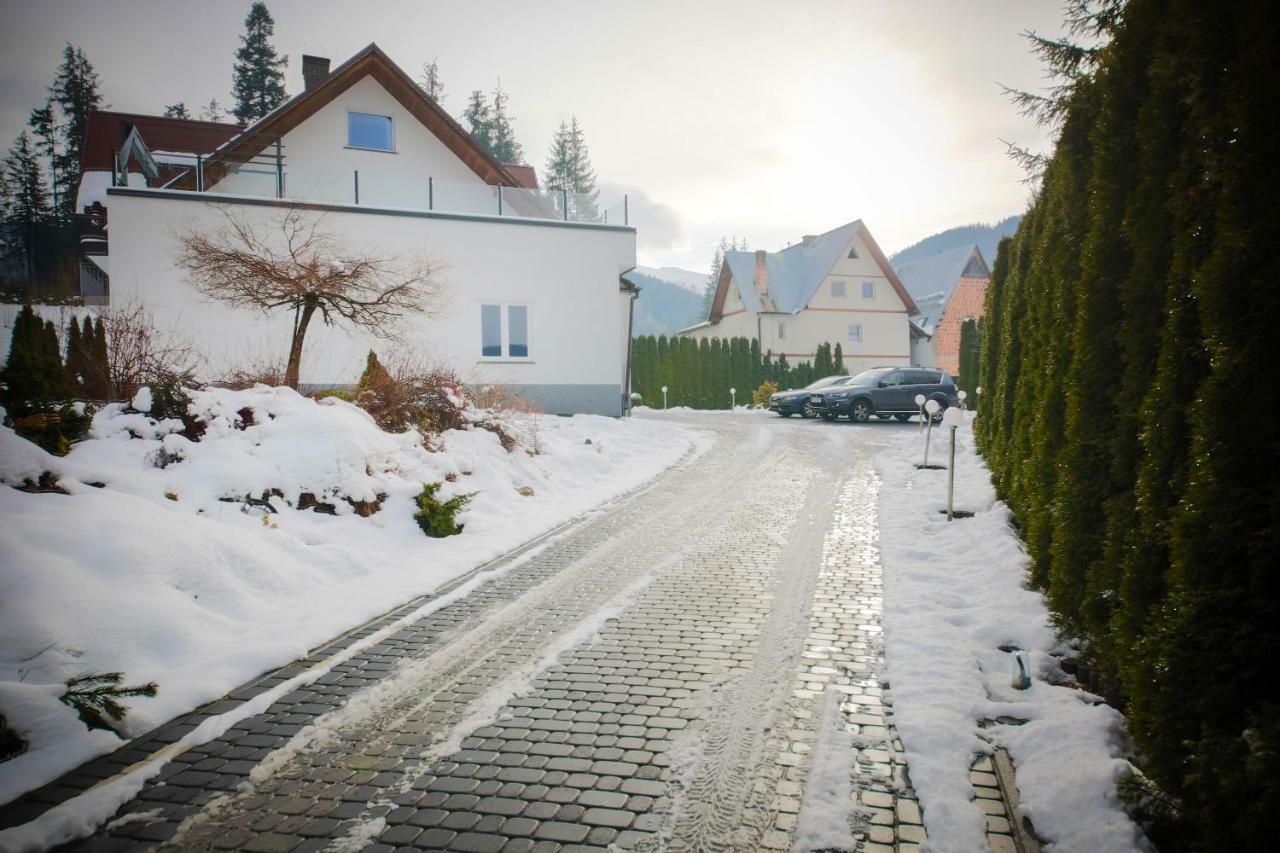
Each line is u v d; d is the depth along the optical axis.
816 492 10.96
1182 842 2.84
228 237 14.16
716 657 4.96
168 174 17.70
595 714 4.15
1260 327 2.50
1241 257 2.54
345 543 7.52
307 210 15.83
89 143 27.16
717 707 4.21
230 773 3.59
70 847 3.01
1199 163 3.05
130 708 4.11
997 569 6.52
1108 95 4.21
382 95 20.17
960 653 4.84
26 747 3.73
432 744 3.85
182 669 4.69
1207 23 2.88
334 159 19.86
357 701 4.38
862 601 6.05
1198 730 2.71
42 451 6.46
